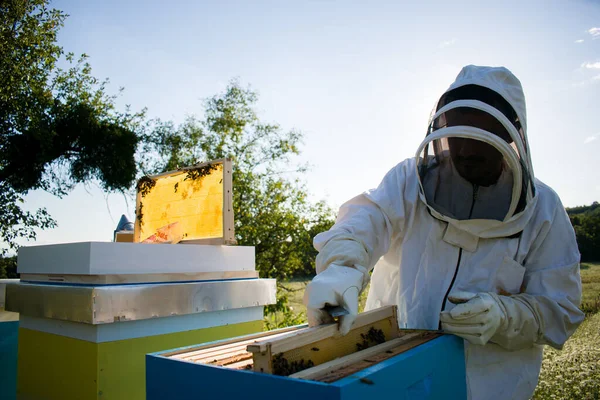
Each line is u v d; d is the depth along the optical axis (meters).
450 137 1.62
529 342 1.60
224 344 1.38
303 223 9.58
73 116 8.46
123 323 2.28
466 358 1.62
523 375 1.69
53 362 2.44
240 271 3.09
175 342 2.53
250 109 10.48
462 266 1.74
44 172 8.60
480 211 1.65
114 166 8.85
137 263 2.47
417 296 1.79
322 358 1.10
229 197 3.23
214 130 10.40
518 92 1.67
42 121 8.27
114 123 9.11
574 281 1.67
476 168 1.58
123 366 2.26
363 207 1.88
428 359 1.20
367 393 0.88
